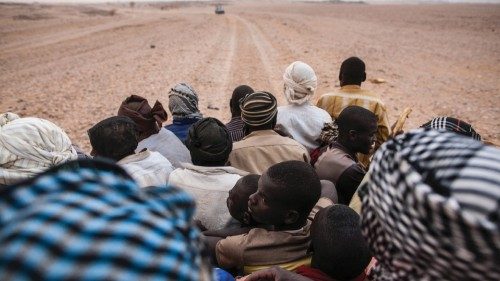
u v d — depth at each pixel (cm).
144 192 71
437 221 82
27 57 1744
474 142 91
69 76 1347
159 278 59
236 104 404
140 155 274
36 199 60
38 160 226
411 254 93
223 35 2891
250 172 293
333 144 299
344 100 381
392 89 1164
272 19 4991
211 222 252
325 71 1433
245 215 222
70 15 4916
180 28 3528
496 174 80
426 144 93
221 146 262
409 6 8781
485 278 83
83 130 790
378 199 100
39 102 994
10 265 54
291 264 197
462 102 1006
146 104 355
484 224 76
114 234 58
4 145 223
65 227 57
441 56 1780
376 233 104
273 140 300
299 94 357
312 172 199
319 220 182
